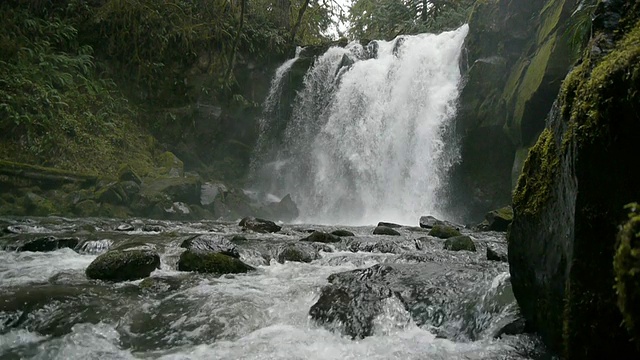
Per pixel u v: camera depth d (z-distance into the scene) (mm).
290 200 15406
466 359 2707
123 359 2877
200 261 4906
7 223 8102
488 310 3191
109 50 15391
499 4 12062
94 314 3557
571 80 2359
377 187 14914
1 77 11859
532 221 2723
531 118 10008
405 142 14453
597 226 2020
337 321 3340
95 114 13961
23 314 3502
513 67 11625
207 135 16781
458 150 12859
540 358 2600
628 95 1826
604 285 2006
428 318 3379
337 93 16859
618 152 1910
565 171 2283
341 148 16156
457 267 4645
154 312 3619
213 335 3238
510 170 11953
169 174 13758
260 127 17875
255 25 18484
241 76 17766
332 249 6289
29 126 11609
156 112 16031
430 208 13469
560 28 9578
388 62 15922
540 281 2643
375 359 2764
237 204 13875
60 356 2934
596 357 2074
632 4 2260
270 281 4480
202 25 16938
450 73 14055
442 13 19266
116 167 12750
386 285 3904
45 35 14070
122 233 7383
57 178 10781
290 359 2805
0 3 13633
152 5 15969
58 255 5777
